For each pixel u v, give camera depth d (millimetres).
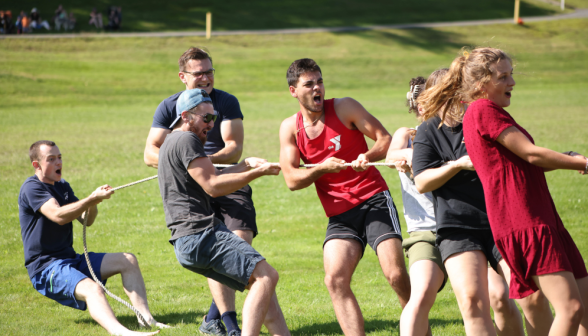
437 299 7258
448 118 4594
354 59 55125
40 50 52375
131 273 6438
